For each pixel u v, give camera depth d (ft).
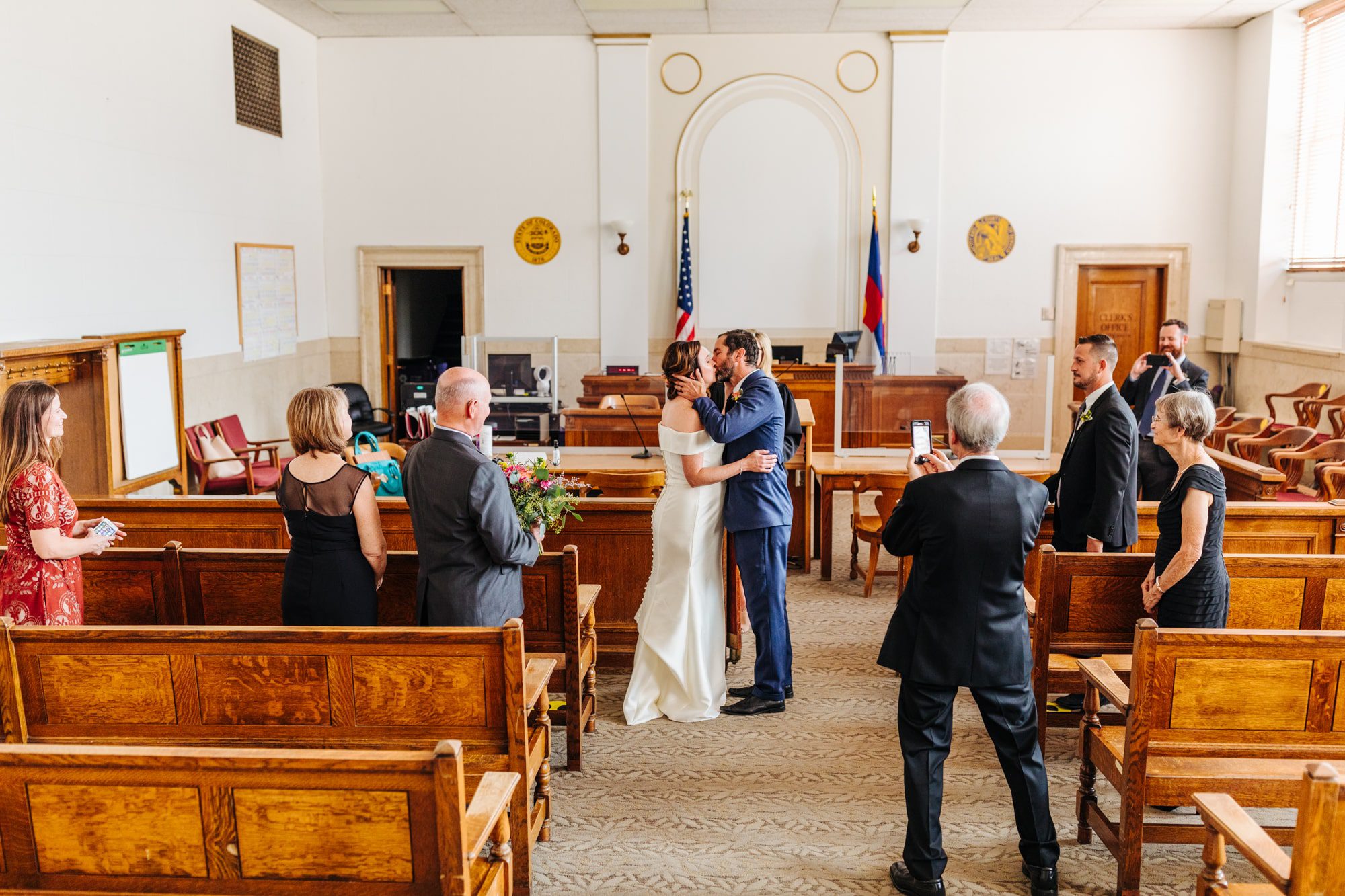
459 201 34.53
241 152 28.73
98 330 21.91
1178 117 33.32
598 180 34.19
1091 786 10.33
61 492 10.64
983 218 33.91
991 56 33.30
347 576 10.05
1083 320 34.65
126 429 21.27
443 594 9.64
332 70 34.12
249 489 24.22
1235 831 6.91
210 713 8.38
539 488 11.47
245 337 29.07
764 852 10.34
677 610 13.43
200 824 6.23
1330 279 29.48
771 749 12.78
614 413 19.36
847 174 33.99
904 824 10.91
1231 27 32.86
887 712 13.97
